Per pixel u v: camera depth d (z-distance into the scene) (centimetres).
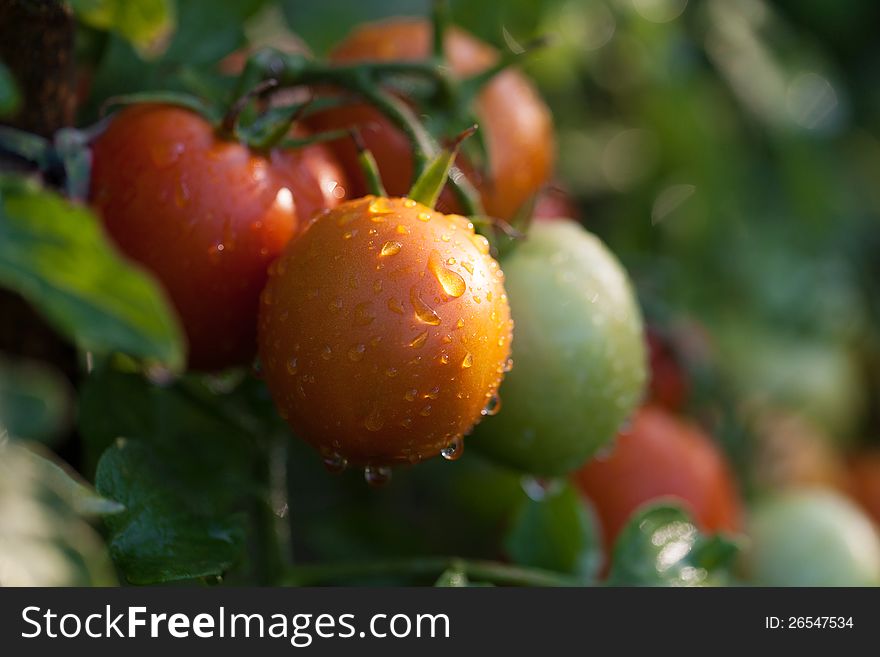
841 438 83
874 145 88
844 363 79
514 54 43
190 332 40
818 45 86
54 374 42
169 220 39
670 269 69
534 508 48
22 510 33
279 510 45
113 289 33
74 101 41
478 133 43
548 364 42
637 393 44
